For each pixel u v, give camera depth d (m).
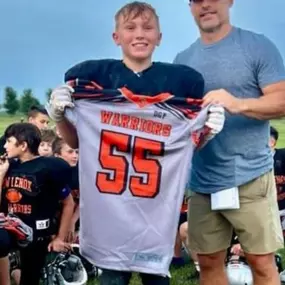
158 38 3.56
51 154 5.79
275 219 4.04
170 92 3.53
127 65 3.56
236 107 3.62
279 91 3.76
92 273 5.56
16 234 4.50
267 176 3.98
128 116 3.53
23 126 4.80
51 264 5.02
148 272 3.54
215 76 3.89
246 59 3.83
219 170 3.95
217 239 4.13
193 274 5.97
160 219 3.56
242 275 5.17
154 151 3.54
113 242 3.54
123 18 3.51
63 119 3.53
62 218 4.93
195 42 4.09
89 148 3.54
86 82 3.51
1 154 5.39
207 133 3.55
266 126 3.98
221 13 3.87
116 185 3.54
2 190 4.74
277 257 5.89
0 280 4.38
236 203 3.92
